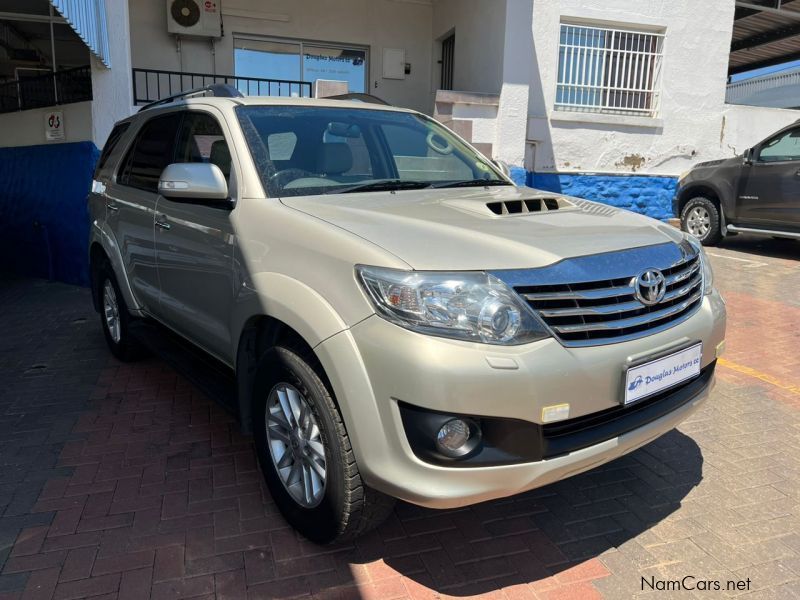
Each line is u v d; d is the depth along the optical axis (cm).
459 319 222
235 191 311
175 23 1000
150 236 397
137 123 466
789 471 342
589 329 237
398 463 227
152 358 525
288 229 273
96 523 293
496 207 304
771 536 286
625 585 256
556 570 264
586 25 1066
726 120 1158
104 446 369
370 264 234
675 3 1091
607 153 1105
